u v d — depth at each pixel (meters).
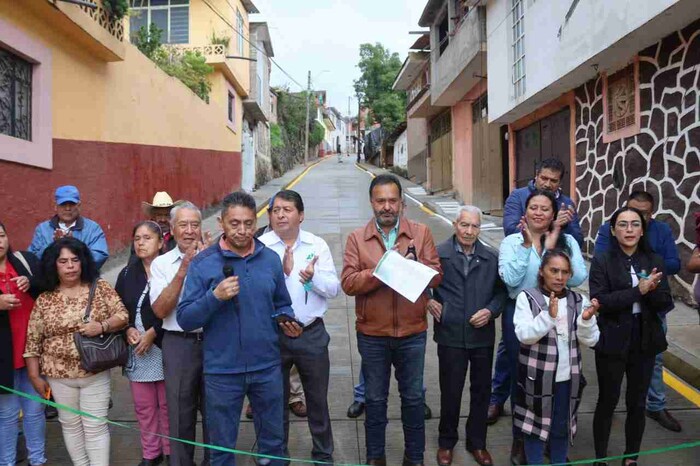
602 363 3.86
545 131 11.23
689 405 4.81
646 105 7.52
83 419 3.80
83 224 5.23
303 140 45.22
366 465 3.95
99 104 9.62
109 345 3.75
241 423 4.79
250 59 18.30
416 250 3.84
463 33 14.12
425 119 23.48
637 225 3.80
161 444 4.11
